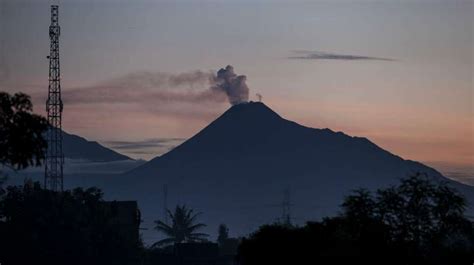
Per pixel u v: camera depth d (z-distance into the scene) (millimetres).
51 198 173500
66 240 167125
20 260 164500
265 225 115812
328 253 104688
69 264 166000
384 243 104688
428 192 108625
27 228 167625
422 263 105688
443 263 107125
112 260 170625
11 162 72375
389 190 110125
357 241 105062
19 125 71938
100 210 176625
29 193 174875
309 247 108812
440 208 108250
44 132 73312
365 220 106688
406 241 106500
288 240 110188
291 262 108938
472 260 106438
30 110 72812
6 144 71938
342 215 111750
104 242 170625
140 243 180500
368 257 104062
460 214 109375
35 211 169375
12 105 72438
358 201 108688
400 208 108375
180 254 179125
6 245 165250
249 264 112438
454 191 110438
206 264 178375
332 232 109250
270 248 110312
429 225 108250
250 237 115750
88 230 170125
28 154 72375
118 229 174625
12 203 170375
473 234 111562
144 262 177125
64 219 169875
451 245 110312
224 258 179625
